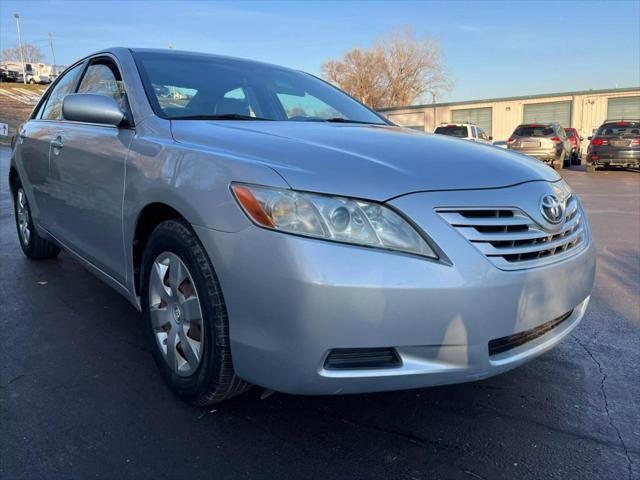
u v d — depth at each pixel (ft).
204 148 7.89
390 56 168.76
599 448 7.54
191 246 7.49
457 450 7.43
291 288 6.38
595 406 8.63
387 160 7.43
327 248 6.39
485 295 6.76
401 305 6.42
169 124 9.05
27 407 8.21
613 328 11.92
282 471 6.91
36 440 7.42
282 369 6.63
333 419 8.09
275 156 7.29
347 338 6.39
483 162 7.96
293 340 6.46
